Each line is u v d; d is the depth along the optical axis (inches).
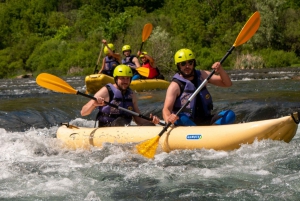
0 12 3809.1
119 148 452.1
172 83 456.1
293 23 2374.5
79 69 2388.0
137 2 3784.5
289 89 904.9
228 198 319.0
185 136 432.5
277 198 314.0
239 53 2361.0
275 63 2105.1
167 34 2272.4
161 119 688.4
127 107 490.3
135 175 382.6
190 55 452.1
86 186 361.1
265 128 408.8
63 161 442.0
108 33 2650.1
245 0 2603.3
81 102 837.8
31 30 3604.8
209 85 1070.4
